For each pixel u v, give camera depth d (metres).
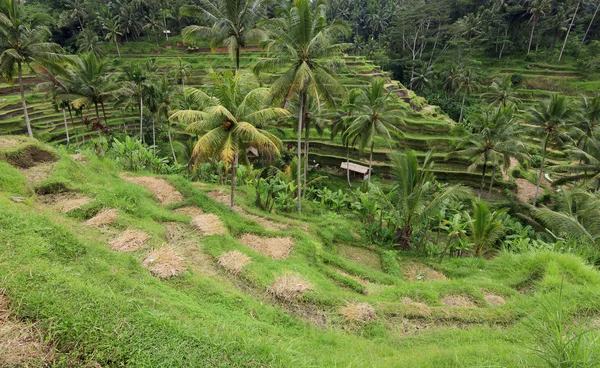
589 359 3.47
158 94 31.95
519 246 13.46
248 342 4.20
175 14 63.47
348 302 8.38
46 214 7.86
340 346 6.62
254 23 17.58
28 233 5.89
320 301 8.20
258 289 8.38
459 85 51.59
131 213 10.29
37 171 11.09
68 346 3.51
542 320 6.93
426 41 65.88
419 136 37.38
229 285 8.16
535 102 50.66
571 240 12.20
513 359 4.81
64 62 22.31
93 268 5.97
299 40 14.34
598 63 49.81
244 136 11.17
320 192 22.14
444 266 13.42
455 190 13.50
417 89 59.72
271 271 9.18
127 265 6.93
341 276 10.20
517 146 25.36
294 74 15.09
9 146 11.52
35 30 20.39
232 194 13.36
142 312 4.21
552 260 9.80
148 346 3.69
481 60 62.50
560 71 53.81
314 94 14.59
